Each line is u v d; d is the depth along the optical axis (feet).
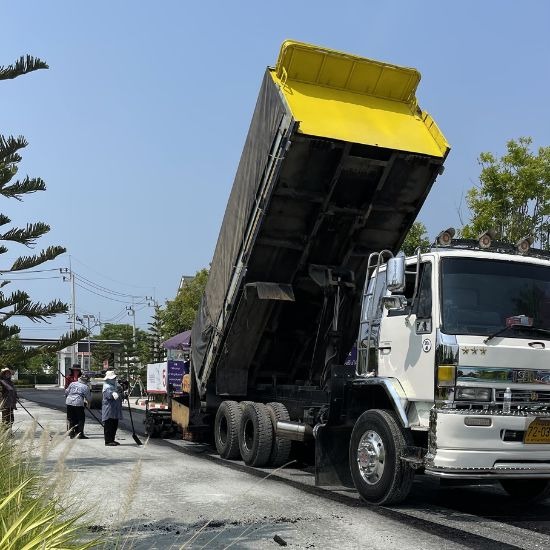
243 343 36.06
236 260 33.83
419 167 31.14
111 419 44.37
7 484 14.35
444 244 24.98
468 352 22.02
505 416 21.61
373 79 31.53
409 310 24.06
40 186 18.70
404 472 23.29
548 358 22.95
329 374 33.37
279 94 29.43
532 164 51.78
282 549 17.85
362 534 19.57
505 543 18.94
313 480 29.96
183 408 44.60
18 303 17.92
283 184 30.19
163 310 133.49
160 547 17.71
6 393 36.09
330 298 33.88
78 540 14.65
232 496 25.39
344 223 32.40
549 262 25.12
